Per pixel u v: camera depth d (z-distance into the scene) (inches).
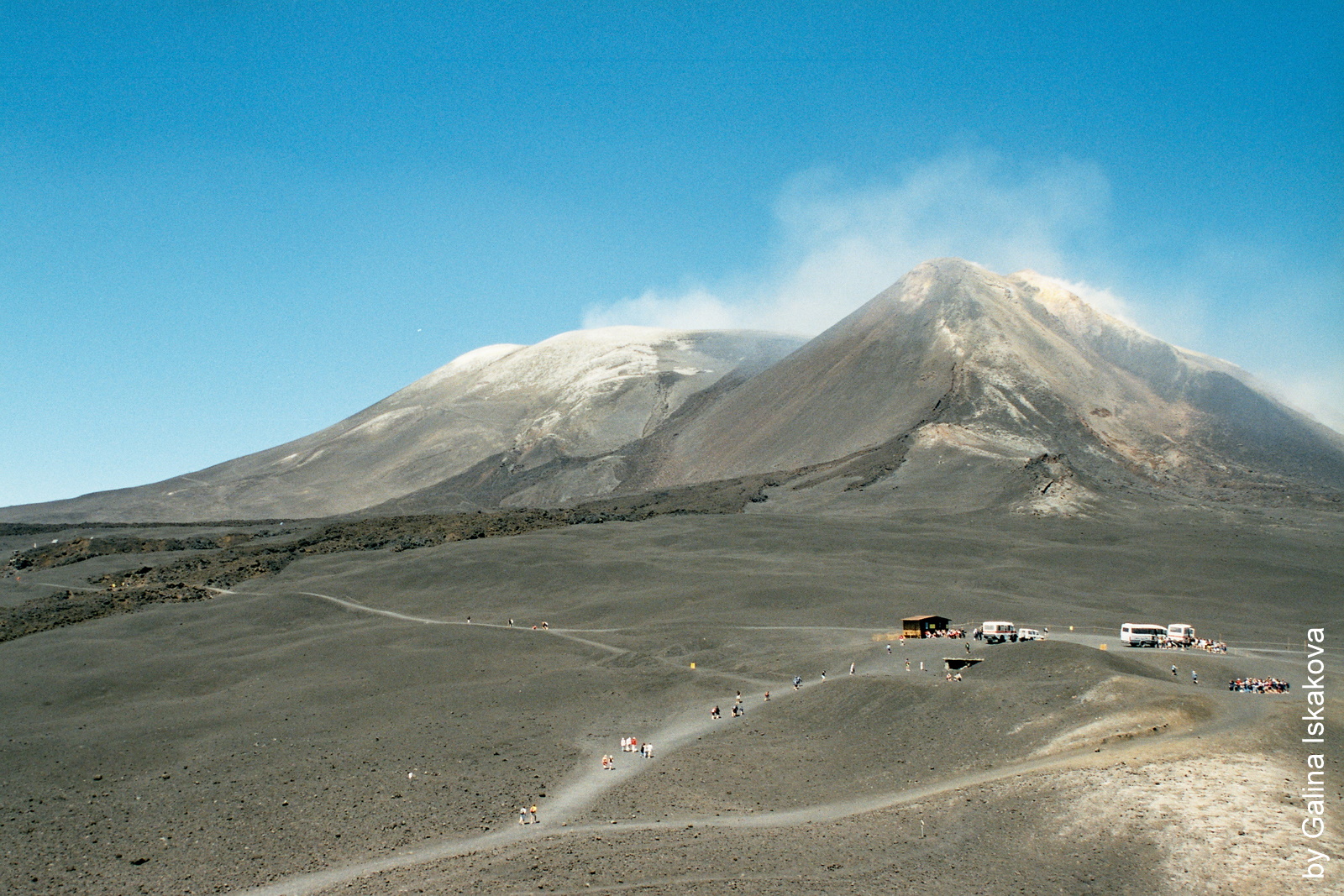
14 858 2113.7
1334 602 5172.2
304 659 4232.3
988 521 7327.8
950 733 2544.3
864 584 5383.9
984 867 1732.3
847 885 1694.1
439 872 1879.9
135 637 4756.4
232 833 2235.5
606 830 2113.7
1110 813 1847.9
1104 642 3993.6
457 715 3334.2
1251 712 2377.0
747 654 4124.0
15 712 3622.0
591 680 3794.3
